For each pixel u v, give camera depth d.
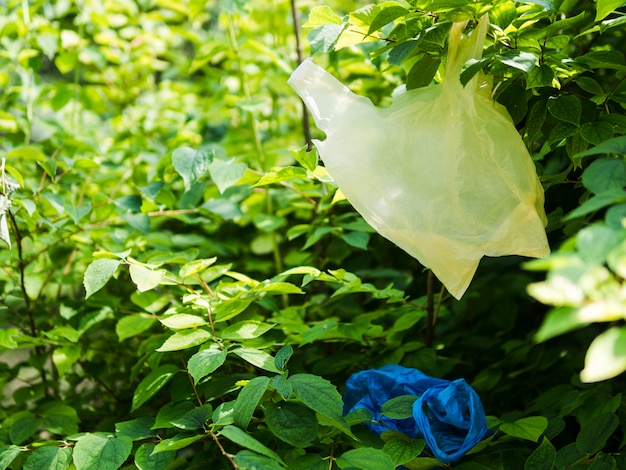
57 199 1.40
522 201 1.03
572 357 1.62
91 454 1.06
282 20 2.17
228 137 2.12
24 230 1.49
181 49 3.22
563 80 1.15
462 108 1.04
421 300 1.55
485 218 1.03
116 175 1.85
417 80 1.15
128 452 1.08
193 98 2.42
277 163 2.01
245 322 1.19
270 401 1.11
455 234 1.04
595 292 0.63
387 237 1.08
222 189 1.36
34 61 1.89
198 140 2.14
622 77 1.12
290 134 2.24
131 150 1.80
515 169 1.04
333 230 1.54
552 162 1.59
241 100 1.81
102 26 2.13
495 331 1.87
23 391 1.56
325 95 1.11
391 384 1.21
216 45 1.97
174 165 1.35
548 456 1.07
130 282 1.67
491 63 1.07
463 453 1.09
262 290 1.22
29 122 1.89
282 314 1.43
